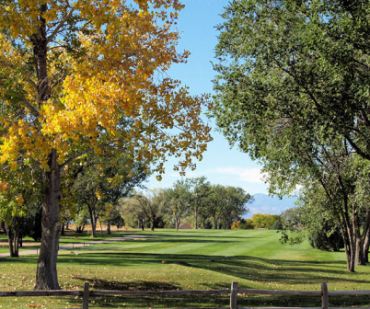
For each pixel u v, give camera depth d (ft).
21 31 46.70
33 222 164.66
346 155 90.79
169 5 53.67
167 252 148.46
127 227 396.98
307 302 64.44
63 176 72.79
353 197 107.45
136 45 49.83
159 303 61.21
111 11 51.29
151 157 60.08
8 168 58.44
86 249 160.56
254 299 67.72
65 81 46.75
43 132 46.50
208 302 63.87
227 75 64.39
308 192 112.78
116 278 79.36
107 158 64.49
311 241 166.30
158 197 372.58
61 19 55.16
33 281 72.69
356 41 54.44
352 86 55.52
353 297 70.28
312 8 54.13
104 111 45.44
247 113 64.28
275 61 59.98
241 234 280.31
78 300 59.98
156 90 57.93
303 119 60.70
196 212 504.43
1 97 54.24
